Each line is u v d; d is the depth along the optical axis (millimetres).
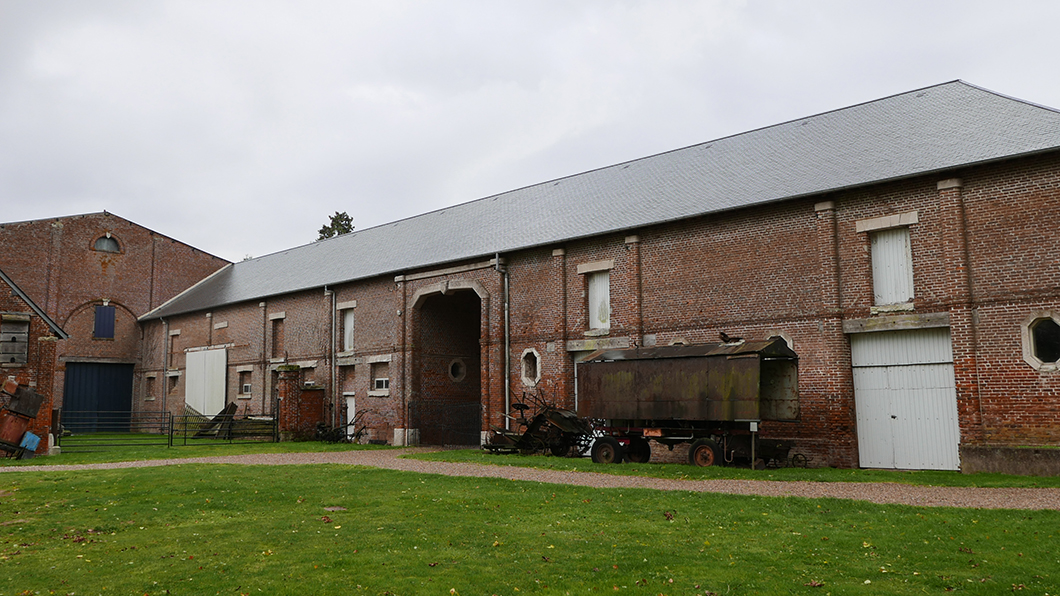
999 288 14867
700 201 19859
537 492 12727
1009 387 14586
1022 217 14734
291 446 26172
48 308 38750
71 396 39312
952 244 15438
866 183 16469
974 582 6902
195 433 33594
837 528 9359
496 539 9016
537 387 22516
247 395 33938
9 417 20828
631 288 20500
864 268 16688
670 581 7094
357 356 29062
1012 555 7816
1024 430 14359
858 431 16781
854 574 7305
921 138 17469
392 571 7578
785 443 16312
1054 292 14234
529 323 23047
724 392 16031
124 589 7035
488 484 13844
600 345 21094
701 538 8945
